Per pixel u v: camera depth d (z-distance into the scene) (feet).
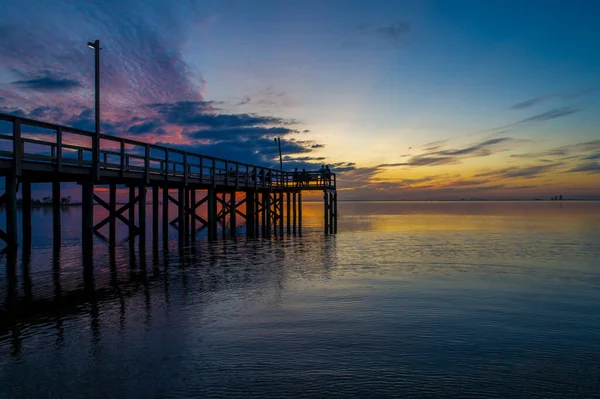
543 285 40.29
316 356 21.88
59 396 17.63
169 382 18.86
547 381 19.25
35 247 63.62
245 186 90.58
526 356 22.15
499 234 100.83
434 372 20.07
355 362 21.15
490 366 20.83
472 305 32.50
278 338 24.54
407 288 38.45
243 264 51.29
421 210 351.87
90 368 20.25
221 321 27.71
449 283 40.91
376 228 124.26
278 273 45.39
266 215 110.83
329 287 38.58
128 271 44.70
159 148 61.87
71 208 332.19
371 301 33.45
